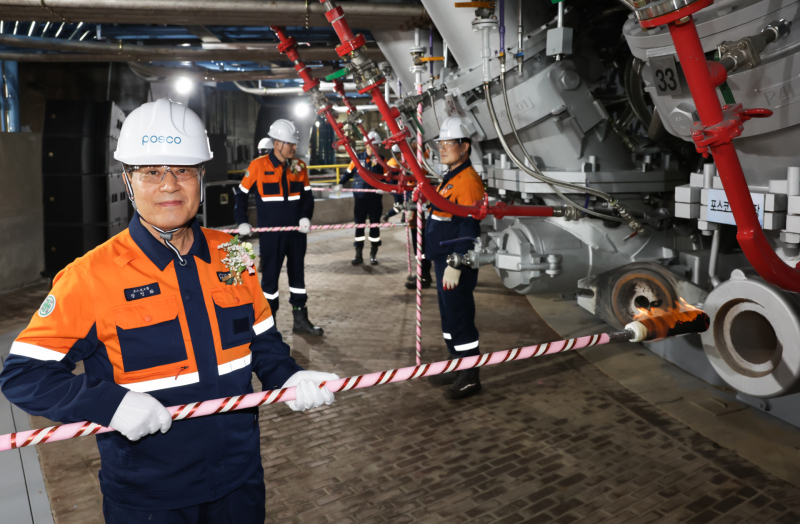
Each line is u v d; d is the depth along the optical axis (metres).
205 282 1.61
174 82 10.55
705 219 3.35
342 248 10.58
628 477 2.90
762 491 2.74
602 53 5.17
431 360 4.73
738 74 2.65
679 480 2.86
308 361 4.76
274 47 7.25
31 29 7.36
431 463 3.10
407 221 7.09
